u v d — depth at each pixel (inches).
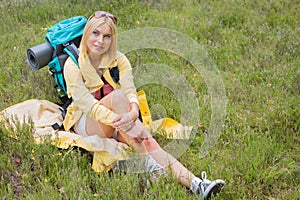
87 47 159.5
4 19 272.7
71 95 161.0
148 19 274.4
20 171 149.9
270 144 168.1
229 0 295.9
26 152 156.6
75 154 156.5
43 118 175.5
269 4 291.4
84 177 144.8
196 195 139.8
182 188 142.6
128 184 140.9
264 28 263.1
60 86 184.5
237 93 206.2
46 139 157.9
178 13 283.6
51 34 181.2
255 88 207.5
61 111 184.2
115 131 158.1
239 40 252.1
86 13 280.7
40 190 142.4
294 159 165.8
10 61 227.0
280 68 222.5
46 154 156.2
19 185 147.1
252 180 153.7
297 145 172.4
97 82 159.3
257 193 147.2
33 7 291.7
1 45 245.6
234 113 189.6
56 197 137.7
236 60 234.2
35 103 181.2
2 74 216.1
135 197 139.3
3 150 160.2
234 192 145.8
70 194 138.7
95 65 160.6
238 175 153.8
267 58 232.5
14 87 202.4
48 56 184.7
